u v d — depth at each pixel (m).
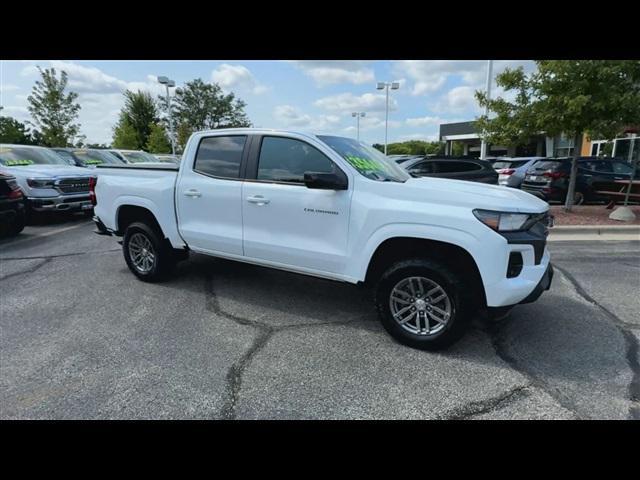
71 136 26.08
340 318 3.85
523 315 3.90
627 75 8.08
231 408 2.52
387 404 2.56
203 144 4.25
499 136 9.45
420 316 3.21
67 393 2.66
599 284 4.80
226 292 4.55
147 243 4.79
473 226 2.90
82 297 4.41
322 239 3.50
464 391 2.68
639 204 10.36
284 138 3.74
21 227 7.75
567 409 2.50
